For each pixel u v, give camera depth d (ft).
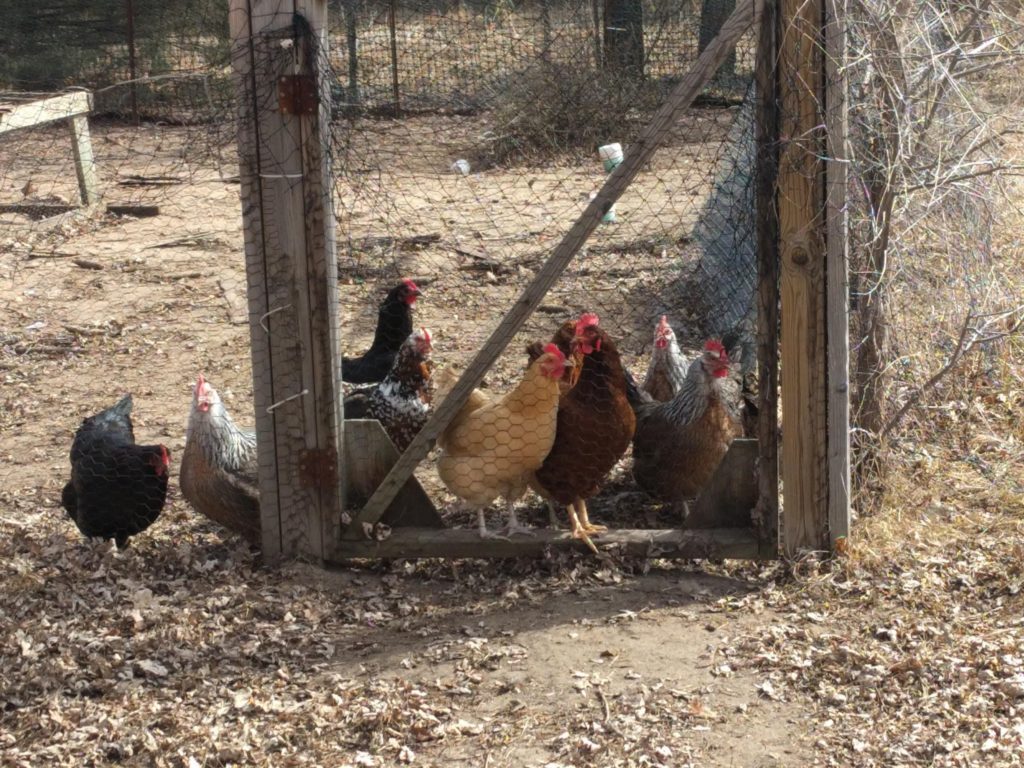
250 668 14.74
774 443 15.56
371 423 16.05
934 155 16.98
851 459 16.30
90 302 24.43
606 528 16.19
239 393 20.52
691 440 16.31
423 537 15.93
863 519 16.37
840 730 13.92
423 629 15.17
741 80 18.26
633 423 15.74
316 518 15.89
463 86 19.47
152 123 42.01
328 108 15.35
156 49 42.27
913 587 15.46
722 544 15.75
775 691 14.30
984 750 13.64
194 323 23.12
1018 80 17.95
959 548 16.05
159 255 27.76
